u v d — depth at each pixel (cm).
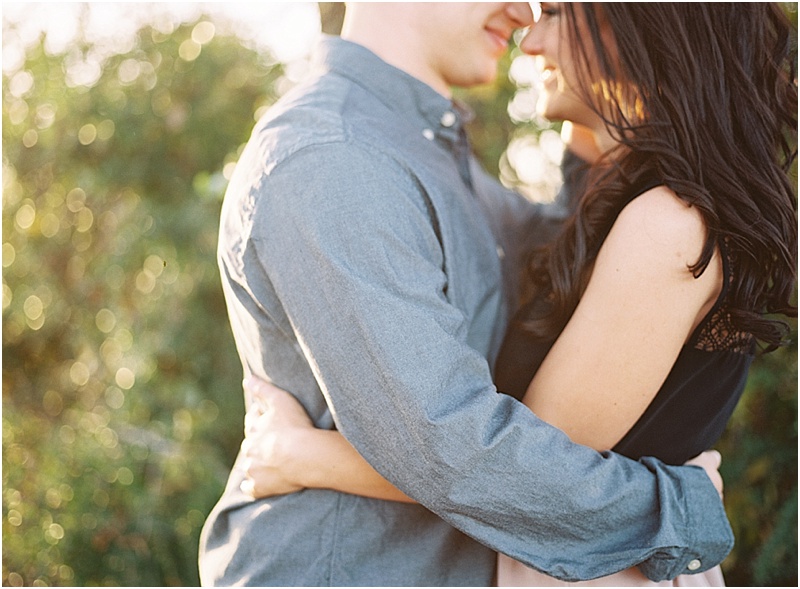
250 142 123
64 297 230
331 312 104
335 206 107
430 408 100
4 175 228
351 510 114
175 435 216
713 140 113
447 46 130
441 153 129
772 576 179
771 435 183
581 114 130
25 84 226
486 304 125
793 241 118
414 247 110
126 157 222
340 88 124
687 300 108
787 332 118
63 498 208
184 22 224
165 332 215
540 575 114
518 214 157
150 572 210
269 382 121
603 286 109
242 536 119
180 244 217
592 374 109
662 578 107
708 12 115
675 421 116
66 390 233
